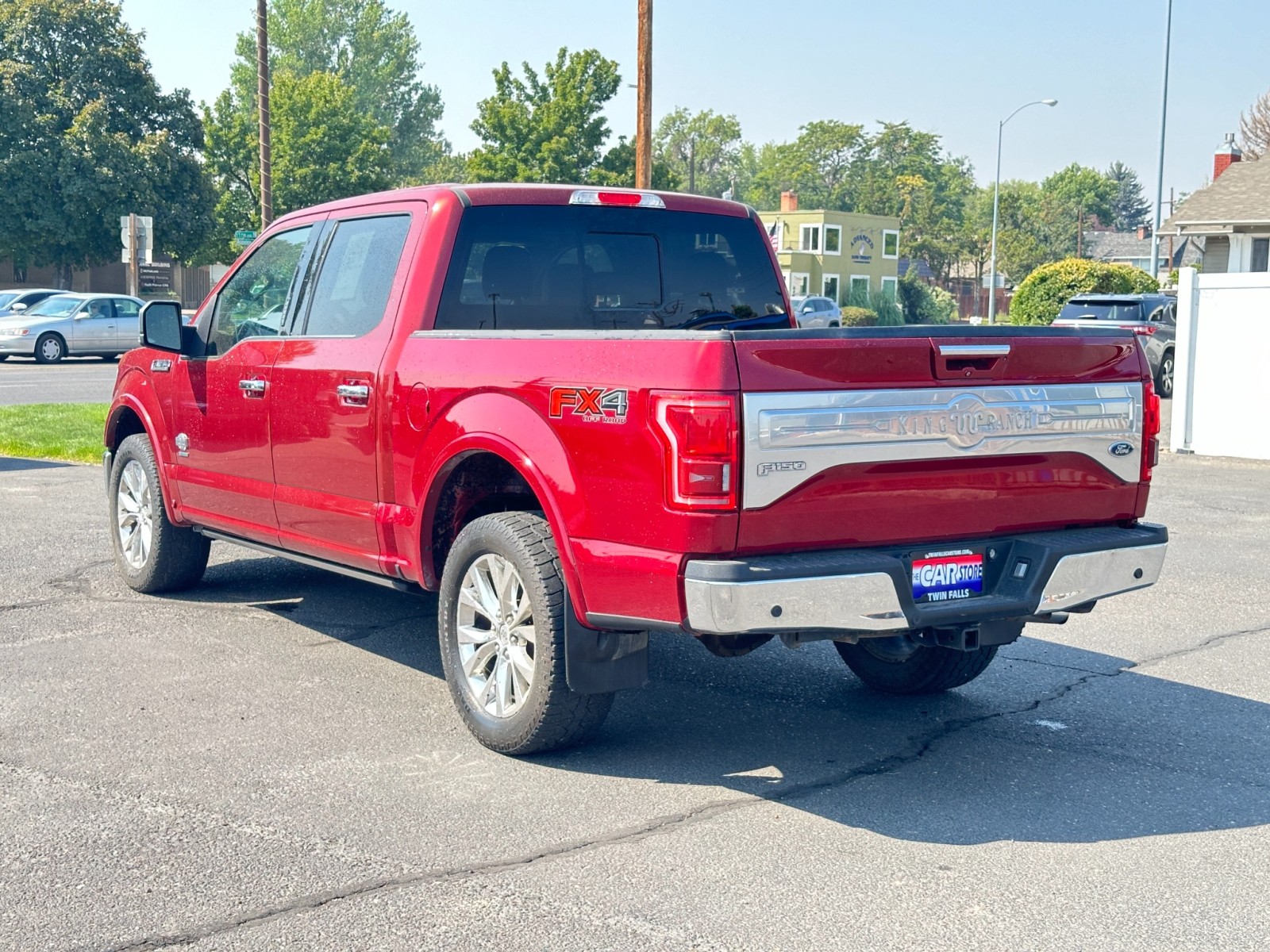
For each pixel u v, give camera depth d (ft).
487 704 16.62
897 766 16.14
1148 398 16.47
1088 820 14.37
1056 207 435.94
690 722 17.90
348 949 11.18
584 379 14.82
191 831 13.73
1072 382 15.69
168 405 23.57
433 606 24.47
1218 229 106.52
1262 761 16.42
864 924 11.73
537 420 15.44
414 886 12.44
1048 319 118.93
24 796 14.70
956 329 14.70
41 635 22.00
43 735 16.85
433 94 356.79
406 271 18.24
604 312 19.35
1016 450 15.19
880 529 14.51
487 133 200.64
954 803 14.85
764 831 13.93
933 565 14.94
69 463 44.73
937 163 485.15
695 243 20.25
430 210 18.26
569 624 15.21
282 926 11.59
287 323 20.83
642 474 14.10
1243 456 48.52
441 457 16.83
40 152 165.99
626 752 16.56
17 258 173.68
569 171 197.16
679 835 13.79
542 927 11.61
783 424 13.64
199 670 19.97
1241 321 48.03
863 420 14.03
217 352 22.53
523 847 13.42
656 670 20.72
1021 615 15.15
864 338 14.06
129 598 24.88
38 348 97.76
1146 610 24.97
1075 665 21.09
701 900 12.21
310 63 333.42
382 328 18.39
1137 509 16.61
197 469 22.84
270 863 12.93
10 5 169.17
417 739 16.88
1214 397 48.93
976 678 20.29
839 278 269.85
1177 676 20.42
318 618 23.43
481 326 18.29
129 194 170.81
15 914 11.78
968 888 12.53
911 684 19.01
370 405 18.19
